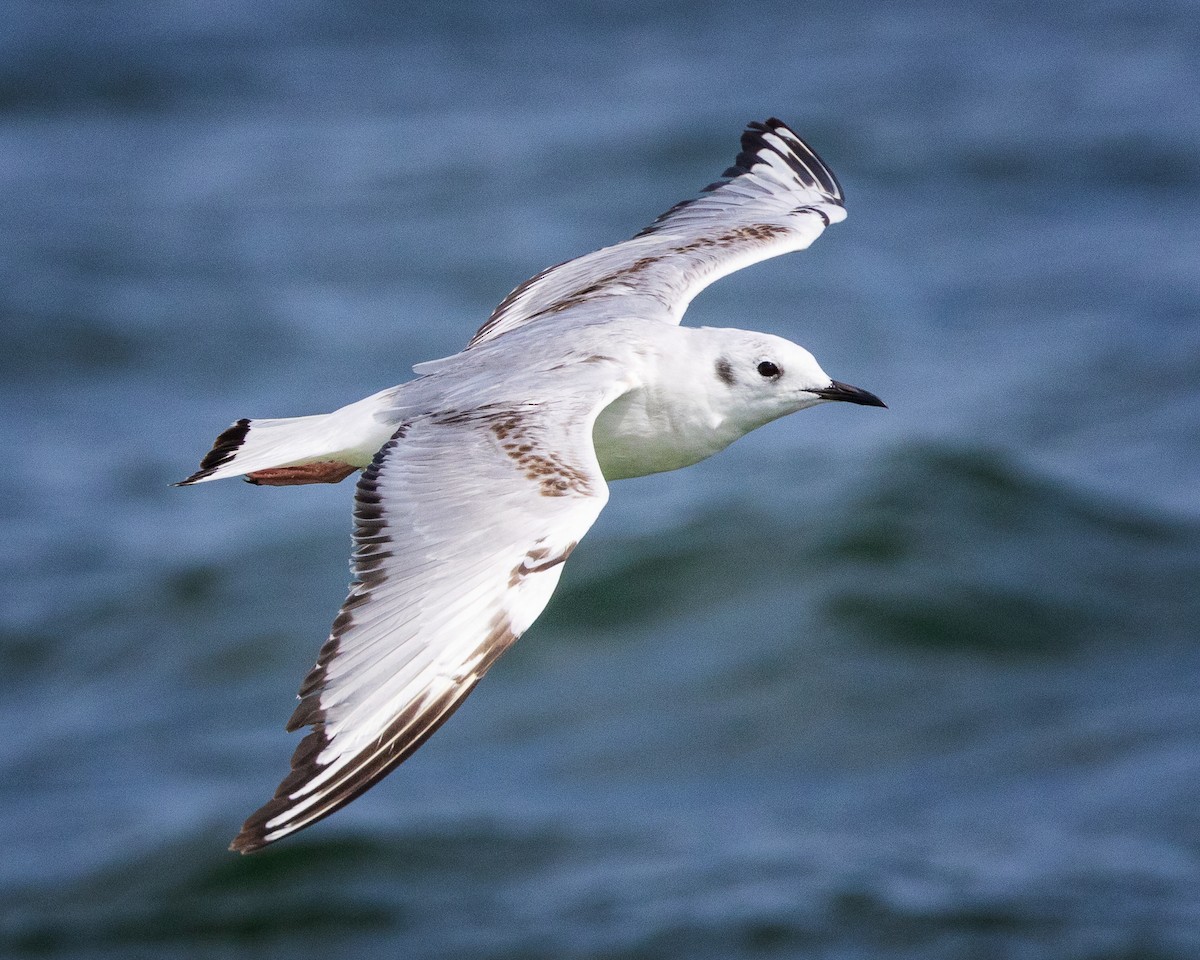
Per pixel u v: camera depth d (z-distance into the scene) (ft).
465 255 91.97
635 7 138.00
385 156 107.34
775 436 68.74
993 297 84.58
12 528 64.59
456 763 48.96
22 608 58.65
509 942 40.86
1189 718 48.47
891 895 41.32
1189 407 70.28
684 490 63.10
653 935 40.55
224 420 74.33
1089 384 73.20
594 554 58.23
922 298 84.69
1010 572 56.08
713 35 131.64
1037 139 106.63
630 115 112.88
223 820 45.93
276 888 43.50
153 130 114.11
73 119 116.16
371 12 136.05
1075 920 40.11
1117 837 43.78
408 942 41.24
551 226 96.02
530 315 28.71
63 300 85.40
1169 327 79.15
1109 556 57.31
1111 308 82.17
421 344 81.35
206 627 56.54
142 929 42.50
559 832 44.98
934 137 107.45
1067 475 63.77
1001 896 40.98
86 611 58.13
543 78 122.72
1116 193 98.73
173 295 86.89
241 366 79.46
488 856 44.19
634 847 44.27
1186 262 87.92
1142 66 119.44
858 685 50.80
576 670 52.75
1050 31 129.39
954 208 96.94
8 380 78.18
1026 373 74.74
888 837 44.27
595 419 24.68
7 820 47.52
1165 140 105.50
